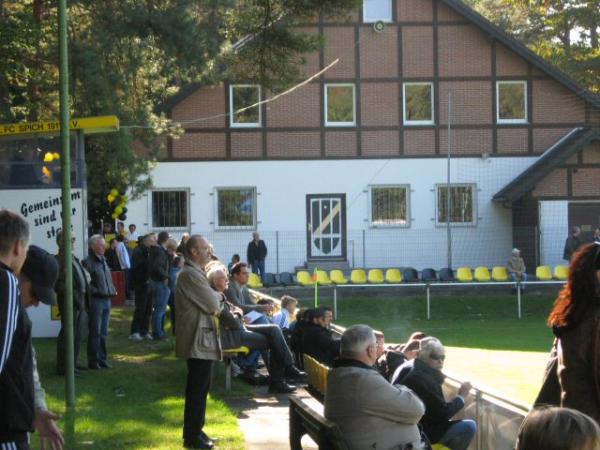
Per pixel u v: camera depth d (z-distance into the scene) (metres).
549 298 27.66
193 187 32.81
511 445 6.12
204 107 32.78
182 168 32.78
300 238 32.75
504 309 26.94
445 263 33.25
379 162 33.41
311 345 11.00
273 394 11.29
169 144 32.72
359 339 6.02
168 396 10.73
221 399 10.95
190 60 19.05
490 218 33.59
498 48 33.50
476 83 33.53
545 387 5.00
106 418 9.29
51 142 15.77
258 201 33.03
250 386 11.85
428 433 6.95
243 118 33.09
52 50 19.11
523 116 33.69
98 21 18.66
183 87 32.34
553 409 3.12
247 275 13.05
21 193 15.66
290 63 21.14
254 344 11.30
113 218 27.86
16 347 4.21
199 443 8.16
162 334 15.95
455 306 27.02
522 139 33.59
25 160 15.70
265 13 20.38
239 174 33.00
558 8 46.50
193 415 8.16
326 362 10.90
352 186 33.34
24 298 5.14
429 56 33.44
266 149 33.06
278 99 33.03
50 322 15.60
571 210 32.34
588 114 33.66
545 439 3.03
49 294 5.17
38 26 18.08
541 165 32.78
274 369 11.35
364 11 33.28
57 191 15.67
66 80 9.55
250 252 29.59
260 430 9.20
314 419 6.25
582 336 4.63
